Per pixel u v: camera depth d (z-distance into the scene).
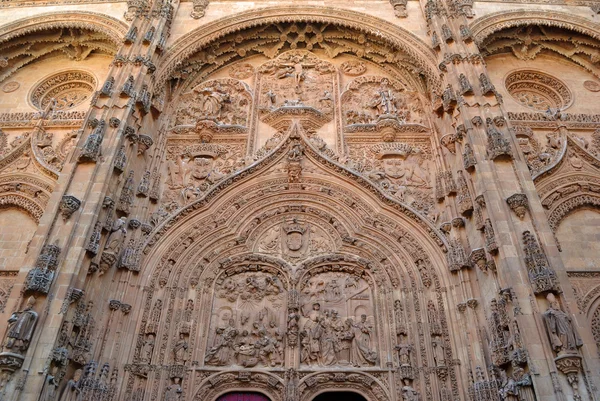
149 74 18.89
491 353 13.24
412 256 16.73
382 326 15.61
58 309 12.51
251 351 15.30
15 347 11.66
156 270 16.30
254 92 21.47
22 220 17.66
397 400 14.27
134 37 19.53
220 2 22.83
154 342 14.95
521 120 19.72
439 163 18.56
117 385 14.01
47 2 22.59
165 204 18.02
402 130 19.98
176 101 21.06
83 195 14.57
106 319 14.69
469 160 15.55
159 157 19.08
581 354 11.48
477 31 20.88
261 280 16.83
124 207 16.19
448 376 14.24
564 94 21.31
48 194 17.81
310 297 16.47
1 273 16.33
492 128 15.91
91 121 16.53
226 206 18.05
